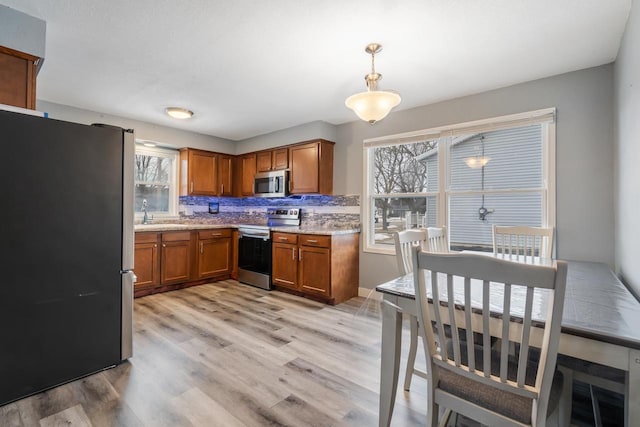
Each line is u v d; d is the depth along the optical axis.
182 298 3.67
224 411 1.63
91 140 1.96
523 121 2.72
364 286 3.80
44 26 1.89
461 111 3.08
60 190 1.84
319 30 1.98
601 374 1.48
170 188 4.70
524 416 1.01
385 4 1.72
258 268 4.19
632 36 1.70
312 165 4.02
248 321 2.92
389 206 3.71
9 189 1.67
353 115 3.74
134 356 2.22
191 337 2.55
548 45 2.13
